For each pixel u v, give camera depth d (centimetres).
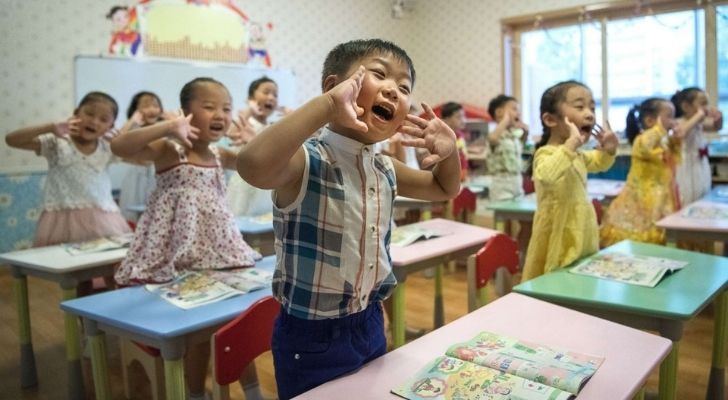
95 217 281
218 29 519
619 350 113
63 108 445
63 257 220
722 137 464
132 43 474
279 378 112
